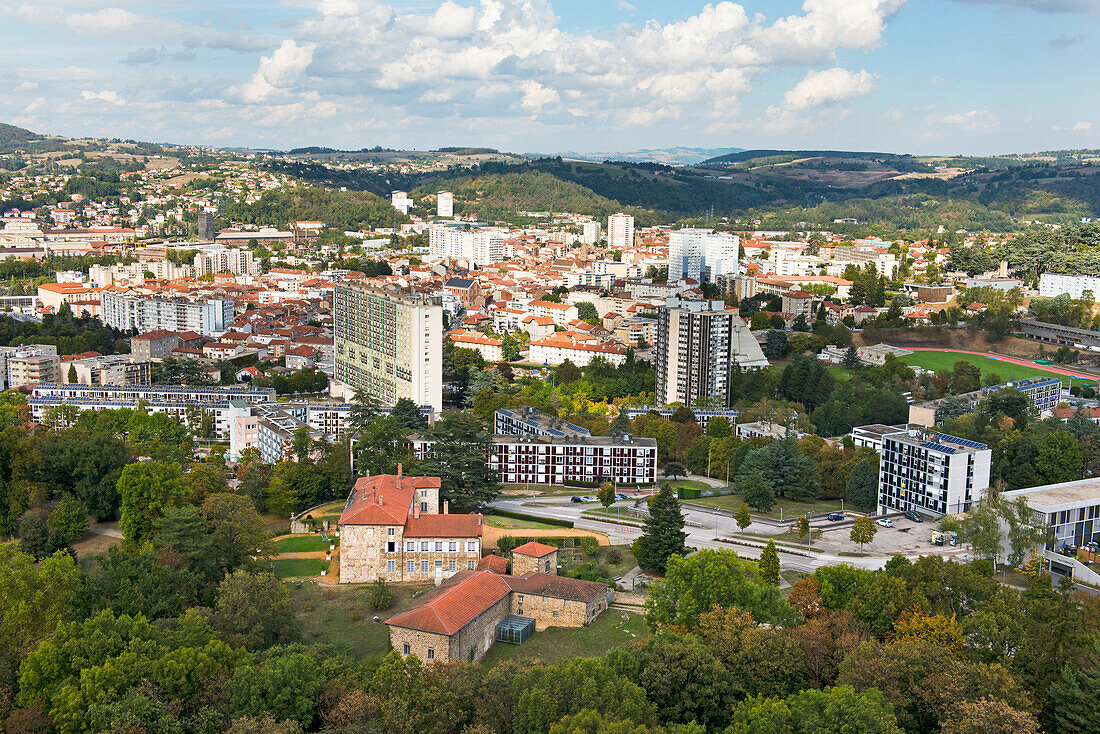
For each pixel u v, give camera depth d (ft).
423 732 532.32
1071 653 587.68
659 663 584.81
